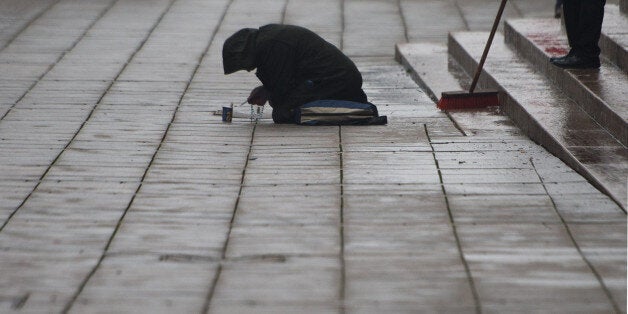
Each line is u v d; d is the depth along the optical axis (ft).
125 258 30.45
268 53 49.39
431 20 81.15
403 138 45.78
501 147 43.70
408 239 31.78
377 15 83.25
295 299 27.09
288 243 31.60
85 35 73.31
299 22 80.33
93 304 27.02
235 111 51.01
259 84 59.72
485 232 32.32
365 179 38.60
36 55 66.44
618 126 42.14
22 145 44.52
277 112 49.75
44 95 55.42
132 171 40.34
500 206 34.88
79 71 61.87
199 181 38.78
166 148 44.24
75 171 40.29
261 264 29.81
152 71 62.34
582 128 44.11
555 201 35.29
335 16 82.79
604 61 53.98
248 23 79.30
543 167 39.91
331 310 26.32
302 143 45.01
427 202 35.50
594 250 30.53
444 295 27.22
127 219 34.19
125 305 26.91
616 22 60.13
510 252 30.48
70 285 28.40
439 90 57.16
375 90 59.11
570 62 51.78
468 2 87.81
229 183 38.50
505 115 51.13
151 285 28.30
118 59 65.72
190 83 59.47
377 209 34.83
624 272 28.71
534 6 85.35
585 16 51.13
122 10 82.94
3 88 56.85
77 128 48.01
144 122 49.52
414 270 29.12
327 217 34.09
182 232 32.78
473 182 37.91
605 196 35.68
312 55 50.49
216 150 43.88
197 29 76.38
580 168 38.81
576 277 28.37
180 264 29.91
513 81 53.88
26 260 30.37
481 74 57.52
